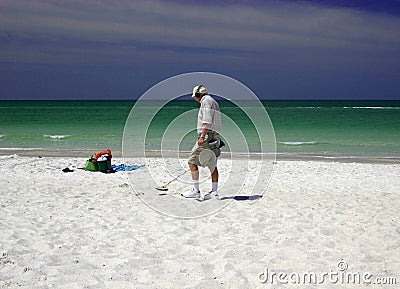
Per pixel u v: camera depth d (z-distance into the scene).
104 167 12.78
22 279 4.71
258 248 5.81
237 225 6.95
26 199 8.73
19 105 96.12
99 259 5.37
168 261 5.29
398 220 7.39
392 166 15.04
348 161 16.69
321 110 63.16
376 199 9.27
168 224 7.00
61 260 5.31
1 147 20.27
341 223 7.09
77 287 4.52
